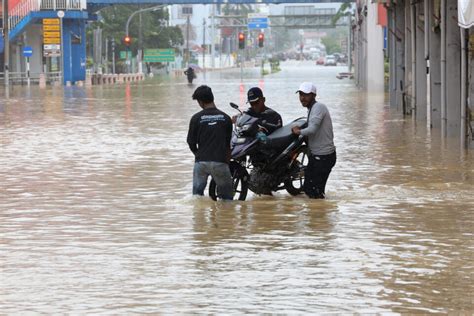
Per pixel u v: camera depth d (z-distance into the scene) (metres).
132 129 42.38
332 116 50.03
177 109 58.00
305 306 12.69
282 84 102.56
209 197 22.08
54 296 13.30
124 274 14.61
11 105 63.91
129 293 13.44
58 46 108.75
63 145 35.22
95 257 15.88
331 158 22.11
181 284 13.94
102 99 72.31
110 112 55.34
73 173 27.06
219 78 132.62
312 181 22.17
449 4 35.88
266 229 18.30
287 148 22.27
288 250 16.33
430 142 35.44
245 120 22.17
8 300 13.10
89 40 165.62
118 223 19.12
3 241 17.33
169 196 22.70
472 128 33.09
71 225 18.94
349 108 57.12
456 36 36.31
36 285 13.95
